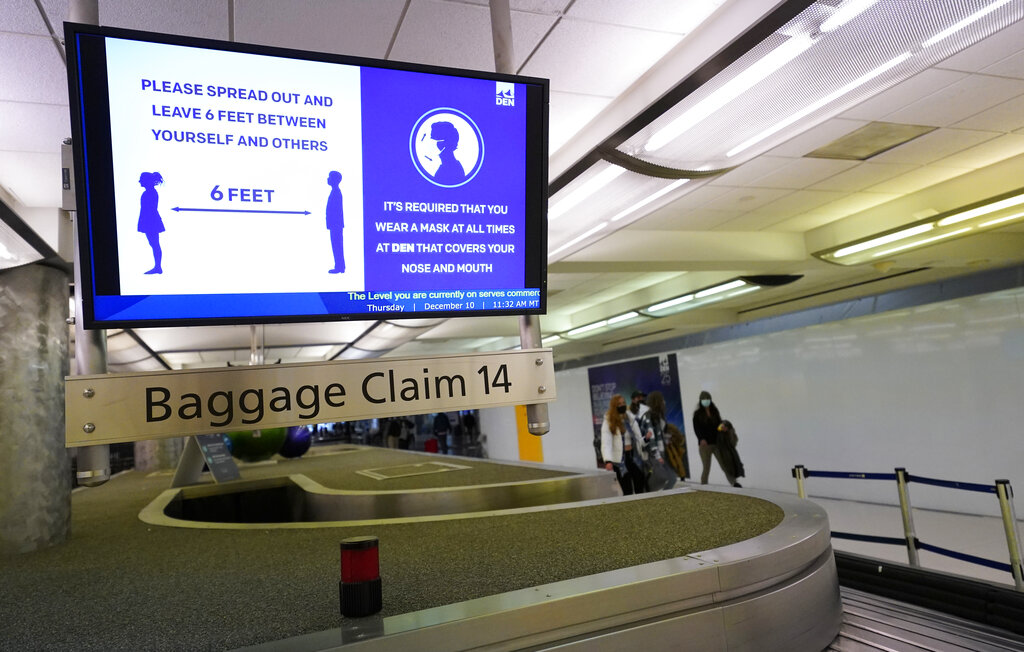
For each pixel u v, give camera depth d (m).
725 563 2.23
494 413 25.27
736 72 3.44
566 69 3.86
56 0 2.89
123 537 4.12
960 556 4.71
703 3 3.28
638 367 16.70
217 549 3.41
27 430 3.94
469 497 5.08
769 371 12.77
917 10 2.82
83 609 2.31
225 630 1.91
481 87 2.25
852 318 11.02
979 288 9.06
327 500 5.38
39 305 4.15
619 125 4.21
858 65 3.28
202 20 3.19
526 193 2.31
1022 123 5.13
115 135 1.85
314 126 2.05
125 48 1.86
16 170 4.62
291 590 2.36
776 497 3.61
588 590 1.99
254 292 1.97
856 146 5.42
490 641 1.81
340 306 2.06
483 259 2.24
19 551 3.75
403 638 1.72
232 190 1.96
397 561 2.68
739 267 8.45
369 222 2.11
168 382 1.80
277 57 2.02
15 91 3.62
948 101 4.63
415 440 30.78
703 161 4.51
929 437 9.79
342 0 3.11
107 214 1.84
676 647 2.07
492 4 2.46
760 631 2.26
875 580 4.69
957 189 6.44
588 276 10.60
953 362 9.48
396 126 2.14
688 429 14.99
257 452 9.79
